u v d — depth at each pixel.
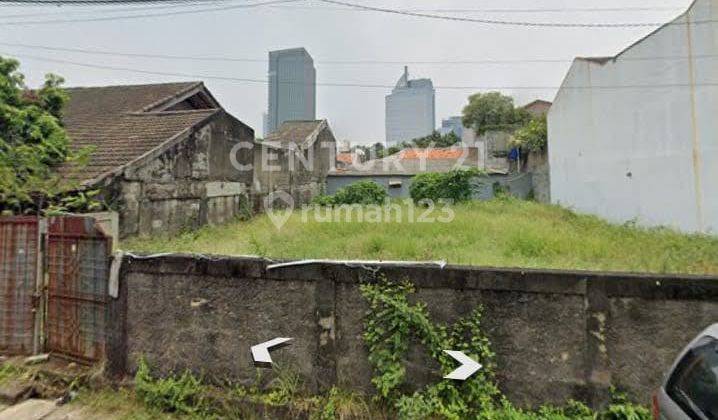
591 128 12.88
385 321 2.97
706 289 2.52
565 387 2.70
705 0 8.18
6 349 3.95
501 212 12.16
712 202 8.13
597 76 12.46
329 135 21.50
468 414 2.76
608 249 6.27
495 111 27.83
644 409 2.54
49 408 3.31
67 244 3.84
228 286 3.31
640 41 10.28
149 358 3.47
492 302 2.83
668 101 9.32
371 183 15.50
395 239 7.13
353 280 3.06
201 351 3.35
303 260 3.19
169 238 8.41
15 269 3.96
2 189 4.84
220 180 11.14
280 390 3.12
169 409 3.24
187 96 13.55
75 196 6.54
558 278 2.71
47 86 8.19
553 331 2.73
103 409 3.27
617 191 11.46
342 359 3.07
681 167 8.96
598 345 2.66
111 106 12.46
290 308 3.17
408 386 2.92
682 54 8.84
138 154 8.27
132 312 3.54
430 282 2.92
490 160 22.02
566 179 14.91
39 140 7.15
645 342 2.61
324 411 2.93
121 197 7.56
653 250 6.49
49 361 3.85
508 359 2.80
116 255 3.58
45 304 3.95
